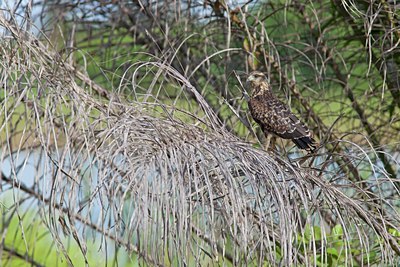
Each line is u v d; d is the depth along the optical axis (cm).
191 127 898
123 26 1459
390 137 1329
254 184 830
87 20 1463
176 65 1377
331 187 919
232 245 859
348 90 1354
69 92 936
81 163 848
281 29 1455
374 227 959
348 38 1351
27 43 970
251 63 1235
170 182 833
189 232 791
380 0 1171
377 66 1330
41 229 1494
